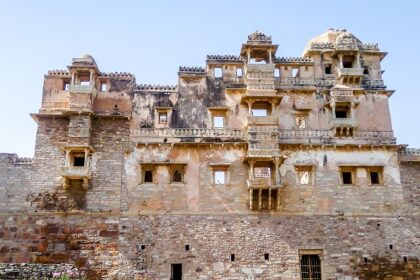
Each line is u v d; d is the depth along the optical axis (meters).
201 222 32.75
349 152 35.16
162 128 35.09
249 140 33.91
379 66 38.81
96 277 31.27
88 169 33.00
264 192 33.28
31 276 22.98
